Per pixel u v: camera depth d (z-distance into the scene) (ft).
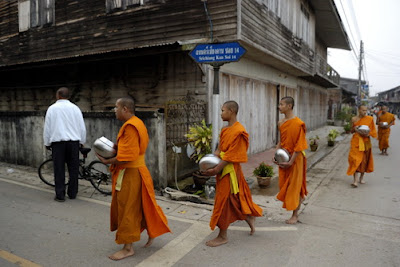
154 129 18.49
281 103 14.16
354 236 12.94
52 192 18.92
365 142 20.92
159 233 11.21
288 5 36.91
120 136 10.48
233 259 10.96
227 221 11.75
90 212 15.57
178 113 21.34
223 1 24.64
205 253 11.39
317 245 12.08
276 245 12.07
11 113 25.68
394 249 11.76
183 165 21.93
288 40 36.78
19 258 10.88
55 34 35.96
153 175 18.80
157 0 28.19
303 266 10.51
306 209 16.40
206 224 14.15
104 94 31.99
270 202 17.43
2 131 26.61
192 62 25.82
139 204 10.87
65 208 16.11
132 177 10.68
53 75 36.06
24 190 19.25
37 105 38.19
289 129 13.88
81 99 33.83
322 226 14.03
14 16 40.09
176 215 15.25
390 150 38.99
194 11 26.17
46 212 15.48
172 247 11.85
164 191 18.45
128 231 10.66
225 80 27.14
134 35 29.84
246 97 31.60
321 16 53.98
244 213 11.87
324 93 82.33
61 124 16.89
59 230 13.32
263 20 29.09
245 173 24.73
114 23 31.12
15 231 13.16
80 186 20.26
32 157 24.76
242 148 11.41
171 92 27.32
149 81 28.60
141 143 10.65
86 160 22.04
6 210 15.71
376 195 18.92
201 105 24.32
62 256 11.06
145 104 28.89
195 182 19.72
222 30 24.81
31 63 29.60
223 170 11.66
